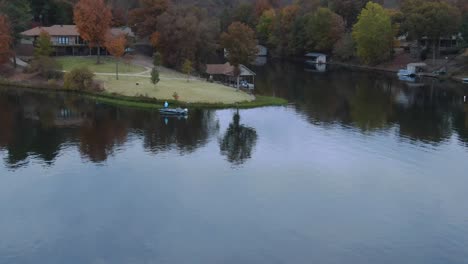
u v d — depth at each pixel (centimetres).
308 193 6531
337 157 7931
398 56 19712
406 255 5131
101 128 9275
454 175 7212
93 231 5481
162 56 15812
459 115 10925
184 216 5828
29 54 15550
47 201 6138
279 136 9100
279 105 11738
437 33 17450
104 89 12069
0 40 13175
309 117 10606
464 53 17588
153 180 6819
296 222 5747
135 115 10325
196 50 15612
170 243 5262
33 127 9219
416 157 7969
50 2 18225
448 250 5244
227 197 6353
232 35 13575
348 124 10031
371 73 18150
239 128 9594
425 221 5838
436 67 17612
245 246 5231
